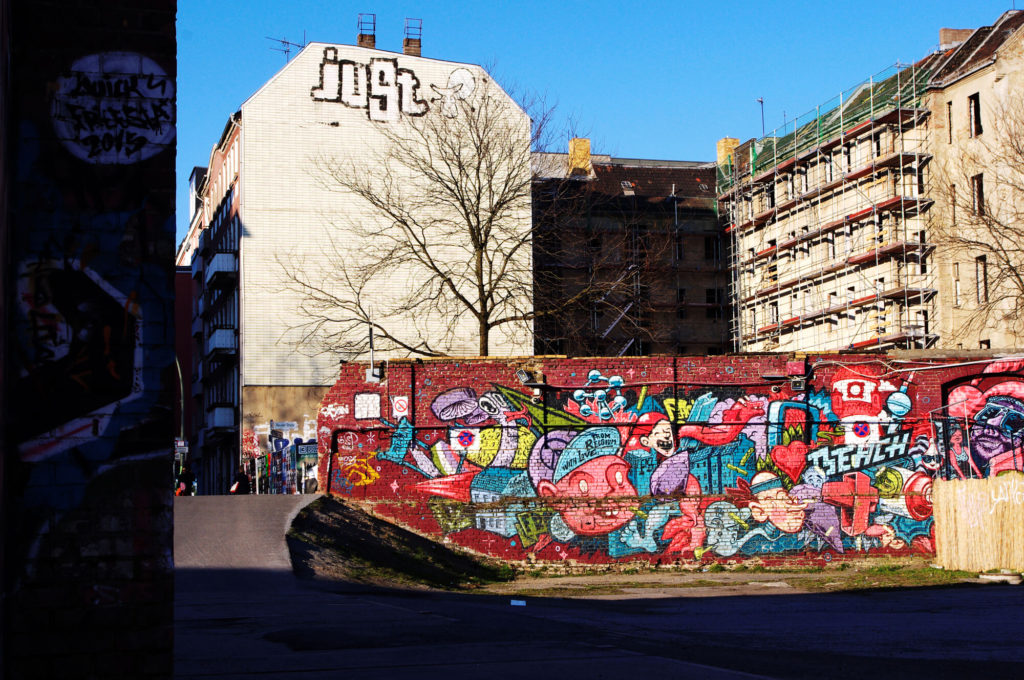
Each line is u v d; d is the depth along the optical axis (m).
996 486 22.05
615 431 25.31
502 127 45.28
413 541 23.78
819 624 12.84
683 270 63.78
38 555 6.30
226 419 46.47
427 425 25.12
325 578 17.06
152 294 6.61
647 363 25.50
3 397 6.12
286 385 45.19
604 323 55.69
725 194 64.25
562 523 24.97
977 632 11.88
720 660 9.22
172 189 6.72
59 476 6.38
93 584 6.35
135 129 6.72
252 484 42.81
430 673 8.19
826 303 55.56
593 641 10.50
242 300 45.41
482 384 25.30
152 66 6.79
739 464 25.44
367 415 25.12
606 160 69.94
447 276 42.72
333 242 46.34
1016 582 20.31
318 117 46.84
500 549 24.83
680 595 18.48
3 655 6.14
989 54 49.19
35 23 6.67
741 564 25.14
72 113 6.66
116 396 6.49
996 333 45.53
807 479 25.52
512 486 25.08
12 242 6.45
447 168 46.66
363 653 9.36
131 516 6.43
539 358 25.44
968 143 48.91
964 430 25.84
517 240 43.50
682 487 25.28
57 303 6.49
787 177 60.16
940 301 48.50
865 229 52.50
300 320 45.75
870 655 9.74
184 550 18.53
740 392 25.61
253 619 11.99
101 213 6.62
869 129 52.84
